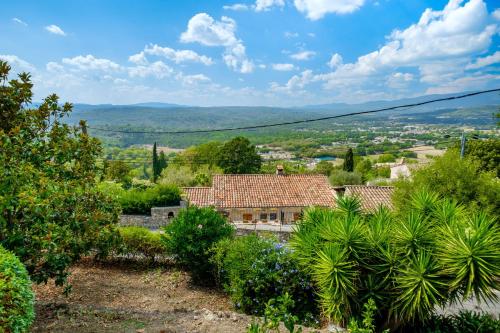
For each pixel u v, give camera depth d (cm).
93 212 835
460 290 557
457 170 1396
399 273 586
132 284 964
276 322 409
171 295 905
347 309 602
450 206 686
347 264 585
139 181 3472
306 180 3078
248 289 795
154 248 1118
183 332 563
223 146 5312
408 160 3941
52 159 800
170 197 2439
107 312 641
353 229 600
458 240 548
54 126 811
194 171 5400
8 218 675
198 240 980
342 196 816
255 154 5297
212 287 988
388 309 609
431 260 566
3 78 766
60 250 717
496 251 515
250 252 816
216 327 591
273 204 2780
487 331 585
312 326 705
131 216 2333
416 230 594
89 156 867
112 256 1130
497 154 2970
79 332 542
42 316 596
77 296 831
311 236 673
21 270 443
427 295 551
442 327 618
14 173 631
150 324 595
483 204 1316
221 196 2812
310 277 748
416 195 767
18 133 695
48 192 682
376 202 2358
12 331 376
